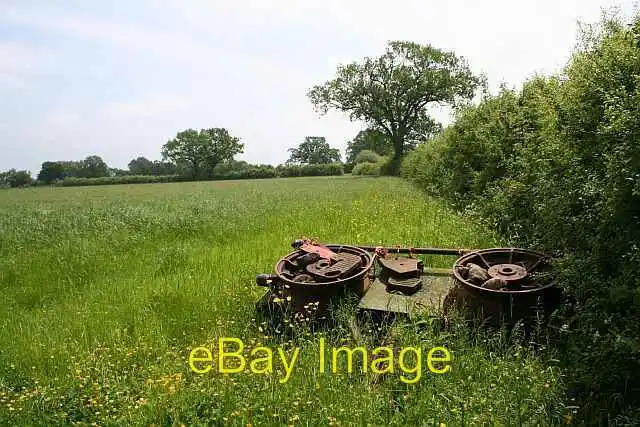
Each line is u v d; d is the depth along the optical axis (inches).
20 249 397.1
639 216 153.6
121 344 195.6
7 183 3503.9
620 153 151.1
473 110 548.1
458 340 169.6
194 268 306.5
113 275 307.0
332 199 743.7
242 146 3919.8
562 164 227.6
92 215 559.8
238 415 138.9
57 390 161.6
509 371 149.5
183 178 3304.6
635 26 234.2
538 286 182.9
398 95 2293.3
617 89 189.9
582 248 179.5
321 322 201.3
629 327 134.9
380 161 2578.7
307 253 232.5
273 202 708.7
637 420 117.9
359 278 209.6
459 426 128.8
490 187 415.8
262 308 223.0
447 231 356.8
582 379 136.8
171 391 149.8
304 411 141.8
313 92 2443.4
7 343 205.8
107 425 140.1
